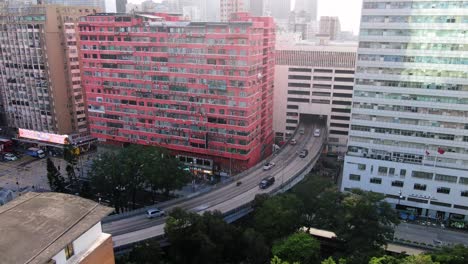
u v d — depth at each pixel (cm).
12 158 14962
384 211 8119
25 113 16038
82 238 3253
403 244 9081
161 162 10531
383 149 10644
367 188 10944
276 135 17112
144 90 13288
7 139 16075
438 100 9731
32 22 14362
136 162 10544
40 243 2956
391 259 6794
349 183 11100
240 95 11962
